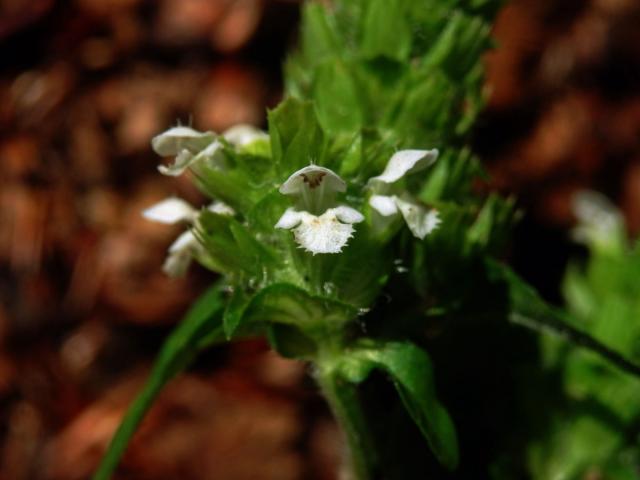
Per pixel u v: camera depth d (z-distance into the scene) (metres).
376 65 0.07
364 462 0.07
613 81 0.20
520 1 0.19
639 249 0.09
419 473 0.07
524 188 0.20
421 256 0.06
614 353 0.06
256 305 0.06
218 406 0.19
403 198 0.06
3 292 0.19
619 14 0.19
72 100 0.20
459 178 0.07
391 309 0.06
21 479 0.18
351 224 0.06
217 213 0.06
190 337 0.07
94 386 0.19
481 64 0.07
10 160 0.20
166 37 0.20
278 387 0.19
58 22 0.20
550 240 0.19
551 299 0.19
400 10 0.07
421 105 0.07
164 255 0.19
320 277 0.06
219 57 0.19
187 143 0.06
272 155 0.06
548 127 0.20
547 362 0.08
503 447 0.08
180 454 0.18
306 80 0.07
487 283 0.07
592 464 0.08
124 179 0.20
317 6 0.07
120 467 0.18
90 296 0.19
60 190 0.20
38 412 0.19
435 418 0.06
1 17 0.20
